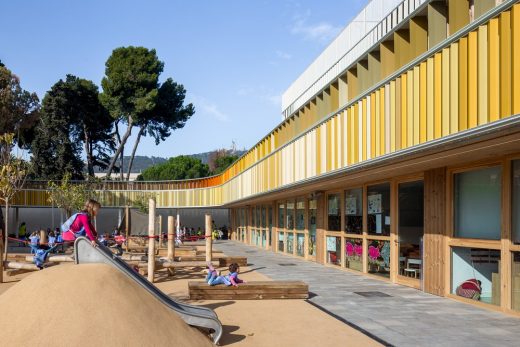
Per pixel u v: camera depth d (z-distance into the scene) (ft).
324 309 31.50
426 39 34.14
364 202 49.93
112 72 190.29
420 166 35.68
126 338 17.78
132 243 91.61
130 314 18.89
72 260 47.83
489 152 28.50
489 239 31.37
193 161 244.01
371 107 38.22
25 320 17.75
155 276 52.49
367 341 23.39
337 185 53.42
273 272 53.42
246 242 125.39
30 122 140.97
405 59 35.78
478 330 25.41
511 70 23.02
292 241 78.64
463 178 34.27
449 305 32.68
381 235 46.34
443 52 28.78
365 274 49.37
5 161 93.09
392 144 34.73
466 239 33.30
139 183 161.07
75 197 136.67
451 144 27.30
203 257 60.59
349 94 44.37
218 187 140.26
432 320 27.94
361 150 39.78
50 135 174.91
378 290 39.52
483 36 25.25
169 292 40.19
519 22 22.56
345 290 39.60
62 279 19.48
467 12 29.45
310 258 68.33
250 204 114.93
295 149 59.21
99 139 203.21
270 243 96.17
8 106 133.08
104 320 18.04
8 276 51.06
